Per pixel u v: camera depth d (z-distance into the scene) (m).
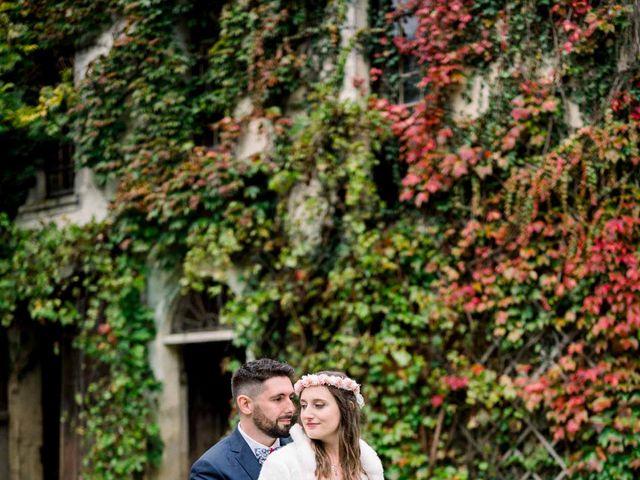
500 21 7.31
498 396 6.81
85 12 9.27
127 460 8.56
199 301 8.86
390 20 7.92
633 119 6.73
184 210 8.32
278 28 8.20
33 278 9.28
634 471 6.44
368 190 7.55
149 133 8.84
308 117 7.97
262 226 8.04
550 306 6.76
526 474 6.84
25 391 10.22
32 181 9.92
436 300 7.09
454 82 7.43
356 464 3.85
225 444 4.32
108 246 8.87
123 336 8.75
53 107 9.06
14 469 10.05
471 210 7.14
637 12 6.88
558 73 7.02
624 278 6.48
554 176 6.77
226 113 8.52
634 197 6.61
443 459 7.12
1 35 9.44
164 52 8.82
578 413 6.50
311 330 7.74
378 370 7.20
